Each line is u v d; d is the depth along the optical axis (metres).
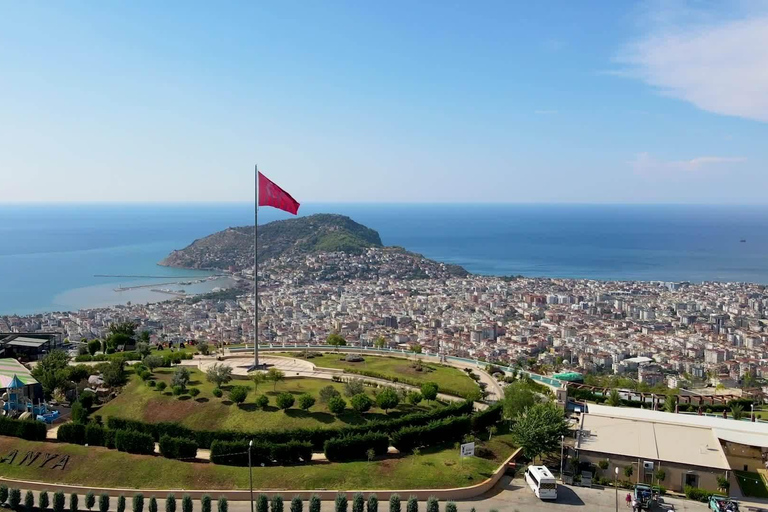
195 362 78.50
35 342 93.06
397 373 73.56
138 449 52.00
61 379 66.75
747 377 127.50
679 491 49.78
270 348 95.38
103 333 154.75
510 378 76.50
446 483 48.00
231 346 99.38
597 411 62.78
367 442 51.59
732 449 56.47
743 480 53.12
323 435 52.75
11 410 61.75
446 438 55.53
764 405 80.38
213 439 52.91
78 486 47.94
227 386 63.44
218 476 48.34
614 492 48.94
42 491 45.44
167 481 48.12
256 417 56.16
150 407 59.22
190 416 56.91
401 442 52.84
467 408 60.59
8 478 49.34
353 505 43.16
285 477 48.22
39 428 54.38
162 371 71.25
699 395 82.94
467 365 84.81
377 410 59.25
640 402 70.94
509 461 53.22
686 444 53.62
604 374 134.50
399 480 48.06
